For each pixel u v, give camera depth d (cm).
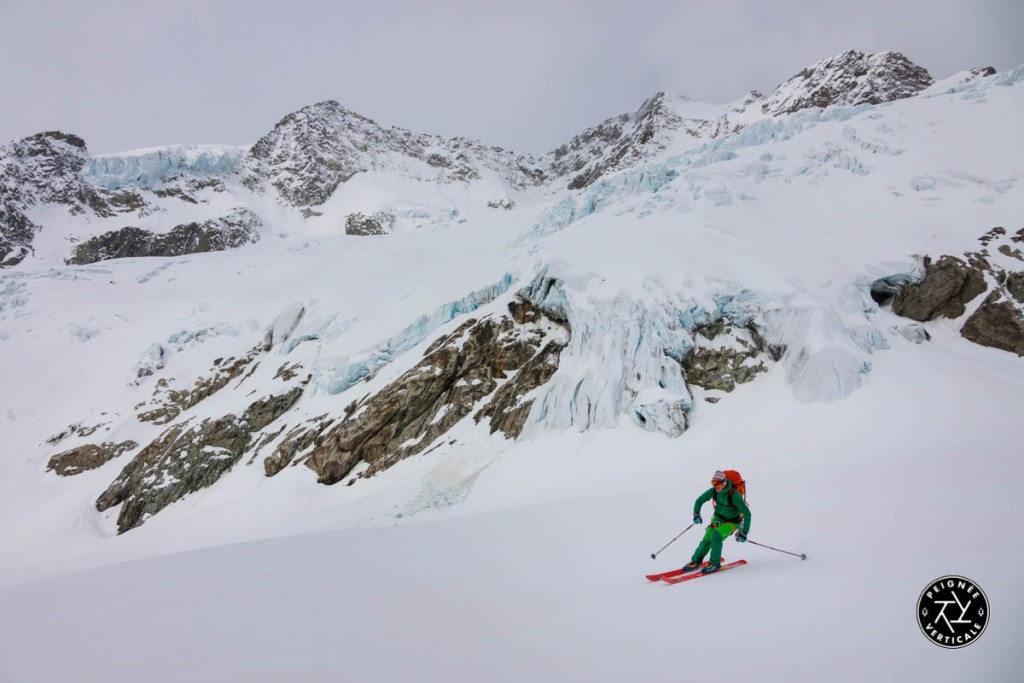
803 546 900
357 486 3338
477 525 1845
